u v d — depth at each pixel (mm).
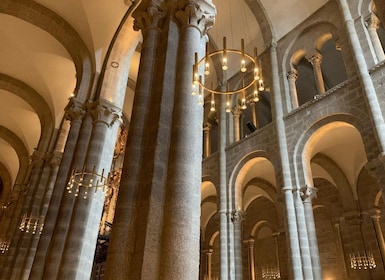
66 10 15281
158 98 7004
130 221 5832
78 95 14461
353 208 16812
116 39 15234
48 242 12086
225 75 20062
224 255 15078
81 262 10727
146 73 7535
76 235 10977
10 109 24562
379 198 16672
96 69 15109
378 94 11547
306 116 13922
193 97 7039
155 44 7965
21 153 26594
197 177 6223
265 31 17859
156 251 5438
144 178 6176
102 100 13977
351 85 12562
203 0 8234
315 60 15125
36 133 26203
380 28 17516
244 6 18875
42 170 19578
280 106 15344
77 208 11516
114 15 15336
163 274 5098
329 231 18250
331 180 18828
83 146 13141
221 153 17719
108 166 13250
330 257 17656
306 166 13250
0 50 18516
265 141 15367
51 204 12570
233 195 16234
